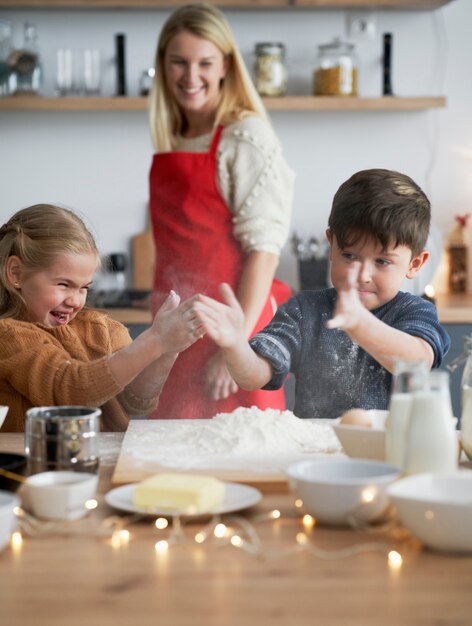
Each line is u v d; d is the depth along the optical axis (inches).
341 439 50.3
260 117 99.7
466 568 37.1
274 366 68.0
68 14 144.5
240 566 37.3
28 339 66.0
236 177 97.5
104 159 147.6
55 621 32.2
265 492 48.3
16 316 72.2
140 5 139.0
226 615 32.7
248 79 101.0
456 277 151.3
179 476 44.6
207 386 93.3
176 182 100.0
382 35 146.9
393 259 69.2
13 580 35.9
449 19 147.6
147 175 147.9
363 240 68.7
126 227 148.8
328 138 148.0
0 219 147.9
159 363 70.6
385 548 39.5
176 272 101.0
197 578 36.0
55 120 146.7
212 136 99.3
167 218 101.5
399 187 69.1
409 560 38.1
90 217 148.6
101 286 146.6
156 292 102.9
